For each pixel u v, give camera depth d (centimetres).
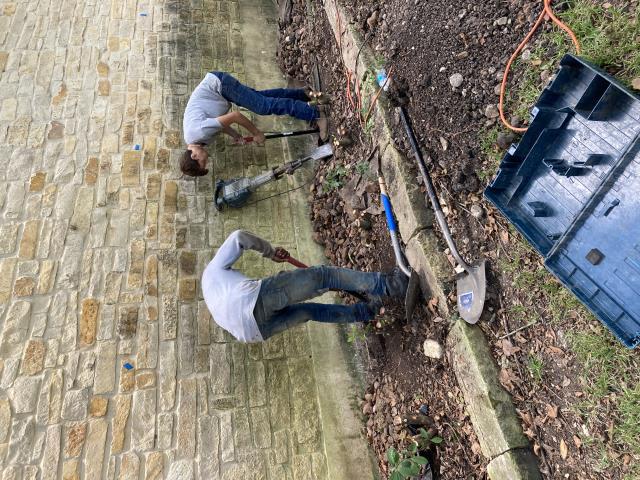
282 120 482
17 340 342
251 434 326
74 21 540
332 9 423
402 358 308
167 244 398
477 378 240
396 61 331
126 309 362
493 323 245
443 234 275
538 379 223
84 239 392
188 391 335
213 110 404
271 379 347
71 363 337
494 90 256
